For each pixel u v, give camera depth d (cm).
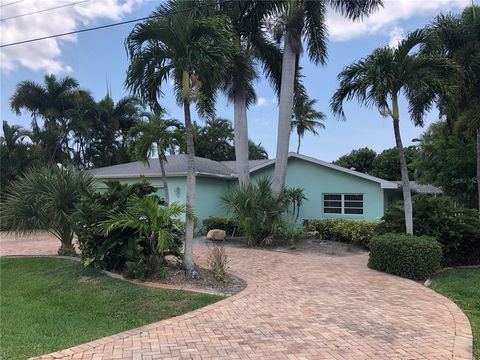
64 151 3033
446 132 2153
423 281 941
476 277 976
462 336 552
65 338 570
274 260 1202
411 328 586
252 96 1842
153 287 806
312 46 1756
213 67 877
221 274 887
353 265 1124
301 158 1950
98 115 3116
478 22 1670
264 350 500
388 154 3984
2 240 1709
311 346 514
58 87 2934
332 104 1162
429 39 1077
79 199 1075
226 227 1752
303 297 761
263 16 1712
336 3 1634
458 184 2195
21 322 655
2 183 2486
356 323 607
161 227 891
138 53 894
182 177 1902
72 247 1238
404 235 1043
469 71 1608
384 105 1098
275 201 1527
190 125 918
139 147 1361
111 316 691
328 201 1919
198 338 543
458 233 1116
